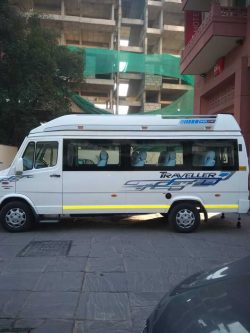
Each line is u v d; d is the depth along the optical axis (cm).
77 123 1041
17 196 1023
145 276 657
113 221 1203
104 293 575
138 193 1041
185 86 5825
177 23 6316
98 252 814
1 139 2328
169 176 1044
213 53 1714
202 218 1268
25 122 2206
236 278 302
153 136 1048
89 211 1037
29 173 1027
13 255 784
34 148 1041
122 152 1042
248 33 1489
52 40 2511
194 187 1044
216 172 1047
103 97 6081
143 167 1043
